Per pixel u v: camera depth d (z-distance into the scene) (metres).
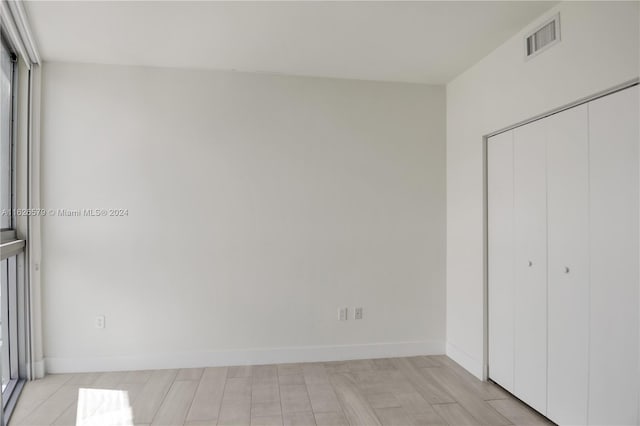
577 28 2.12
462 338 3.32
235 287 3.29
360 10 2.34
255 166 3.33
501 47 2.81
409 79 3.51
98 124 3.12
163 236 3.20
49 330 3.05
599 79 1.98
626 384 1.89
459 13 2.37
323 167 3.44
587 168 2.12
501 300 2.86
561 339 2.29
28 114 2.92
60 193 3.06
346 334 3.46
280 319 3.36
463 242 3.33
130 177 3.16
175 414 2.45
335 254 3.45
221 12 2.37
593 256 2.08
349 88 3.49
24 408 2.49
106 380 2.93
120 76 3.15
